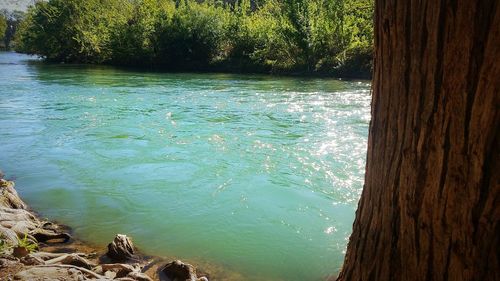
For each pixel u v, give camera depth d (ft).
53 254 12.78
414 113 4.93
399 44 5.07
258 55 92.27
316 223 16.34
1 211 15.79
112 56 115.85
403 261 5.30
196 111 39.19
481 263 4.50
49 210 17.63
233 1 141.90
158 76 78.59
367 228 5.99
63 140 28.91
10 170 22.80
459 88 4.38
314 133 29.94
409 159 5.06
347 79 71.10
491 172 4.29
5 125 33.60
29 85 60.44
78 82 65.26
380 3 5.44
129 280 11.03
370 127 5.98
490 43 4.09
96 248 14.16
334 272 12.82
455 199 4.59
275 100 45.37
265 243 14.79
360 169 22.24
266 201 18.43
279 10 100.48
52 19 131.23
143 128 32.24
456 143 4.49
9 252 12.39
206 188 20.02
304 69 83.51
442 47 4.49
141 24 109.40
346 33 81.56
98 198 18.93
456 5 4.29
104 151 26.17
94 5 128.88
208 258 13.69
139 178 21.47
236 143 27.66
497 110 4.16
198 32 103.60
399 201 5.28
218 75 81.92
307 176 21.36
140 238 15.08
